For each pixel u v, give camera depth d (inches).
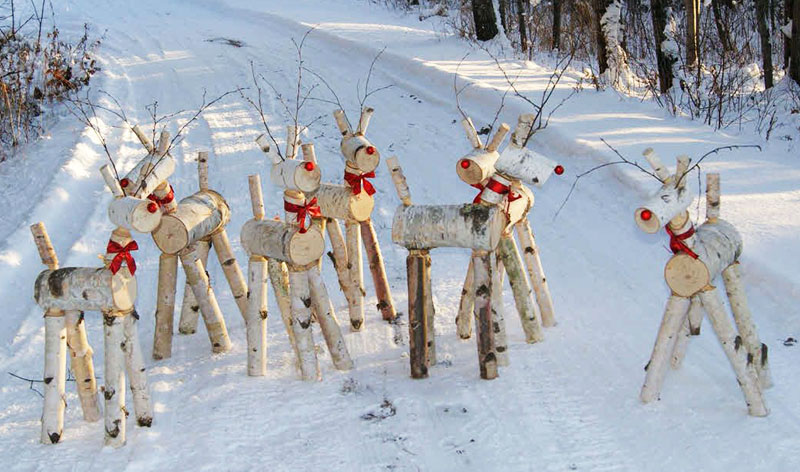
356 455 176.6
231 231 313.6
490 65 531.2
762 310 225.6
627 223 287.9
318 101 484.1
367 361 219.8
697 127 387.9
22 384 219.0
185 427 190.7
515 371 208.1
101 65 577.6
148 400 190.9
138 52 634.8
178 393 207.5
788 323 217.3
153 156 204.2
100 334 242.7
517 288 219.3
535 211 312.8
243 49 638.5
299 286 205.2
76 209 340.5
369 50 587.2
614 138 362.0
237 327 245.1
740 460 166.9
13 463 180.4
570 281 258.2
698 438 175.3
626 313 234.1
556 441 177.6
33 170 375.9
